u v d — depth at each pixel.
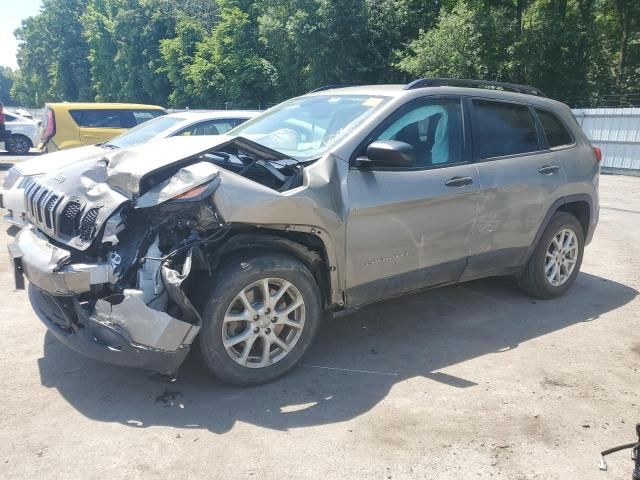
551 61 23.88
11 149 19.64
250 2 34.09
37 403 3.24
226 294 3.23
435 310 4.86
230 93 35.09
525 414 3.21
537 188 4.68
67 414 3.14
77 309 3.20
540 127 4.95
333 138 3.88
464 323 4.58
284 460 2.77
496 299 5.16
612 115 15.90
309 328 3.59
